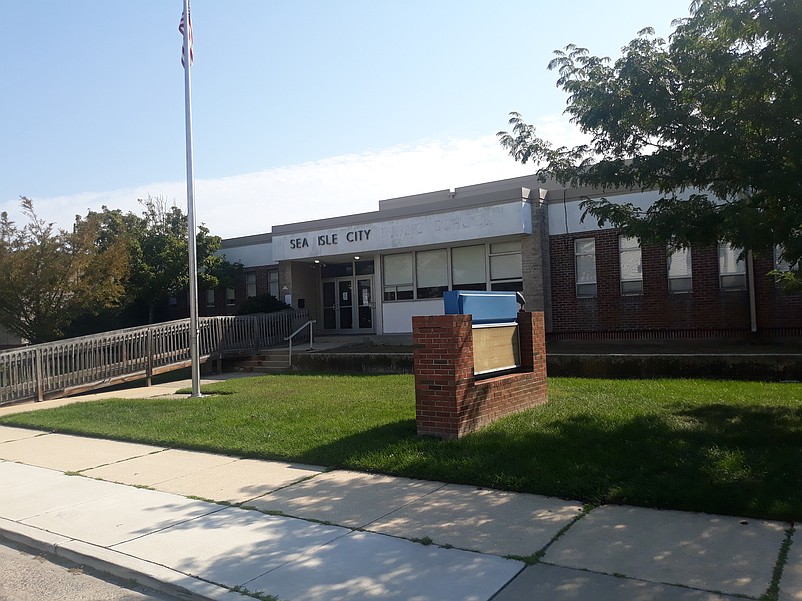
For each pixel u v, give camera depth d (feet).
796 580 14.67
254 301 77.82
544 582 15.31
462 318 29.09
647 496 20.07
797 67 23.38
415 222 68.90
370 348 65.51
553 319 64.08
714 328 56.65
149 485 25.67
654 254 59.26
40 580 17.72
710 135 25.21
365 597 15.16
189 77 48.80
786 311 53.47
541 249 63.62
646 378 45.78
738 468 21.90
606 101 28.14
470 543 17.92
